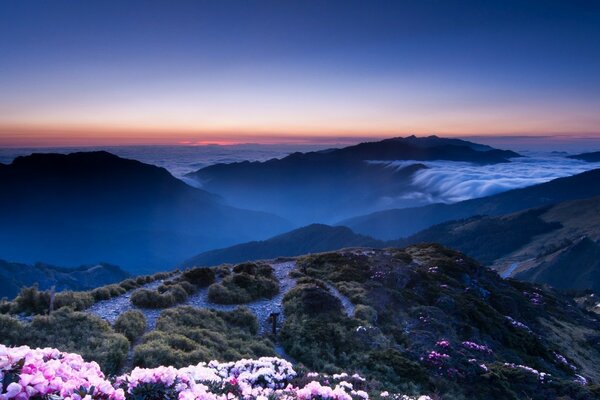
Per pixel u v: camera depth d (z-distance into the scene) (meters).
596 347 47.78
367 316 29.61
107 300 28.06
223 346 20.81
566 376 32.22
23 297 22.94
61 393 5.77
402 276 42.12
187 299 31.67
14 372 5.67
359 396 13.08
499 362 26.17
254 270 41.25
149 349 17.20
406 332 29.06
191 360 17.42
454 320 33.88
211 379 10.12
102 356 15.69
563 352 40.25
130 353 17.73
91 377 6.34
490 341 33.22
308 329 25.61
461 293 43.09
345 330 26.27
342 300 34.12
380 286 37.84
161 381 7.34
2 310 22.30
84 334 17.94
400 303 35.41
